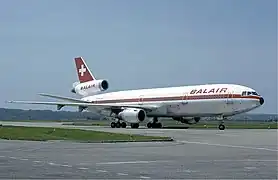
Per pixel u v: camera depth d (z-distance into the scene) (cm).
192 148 2811
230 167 1823
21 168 1756
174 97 6219
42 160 2058
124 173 1627
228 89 5675
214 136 4194
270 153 2486
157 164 1923
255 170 1727
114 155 2323
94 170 1708
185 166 1853
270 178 1515
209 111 5856
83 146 2931
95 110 7112
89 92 7631
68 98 7262
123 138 3591
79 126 7094
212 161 2053
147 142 3353
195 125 8188
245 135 4388
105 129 5697
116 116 6756
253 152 2544
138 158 2173
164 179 1482
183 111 6156
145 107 6450
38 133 4097
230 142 3384
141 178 1502
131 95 6912
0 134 3978
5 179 1462
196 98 5950
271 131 5369
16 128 4809
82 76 7862
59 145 3006
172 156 2284
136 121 6094
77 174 1590
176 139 3738
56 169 1730
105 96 7306
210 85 5947
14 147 2819
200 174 1608
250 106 5509
